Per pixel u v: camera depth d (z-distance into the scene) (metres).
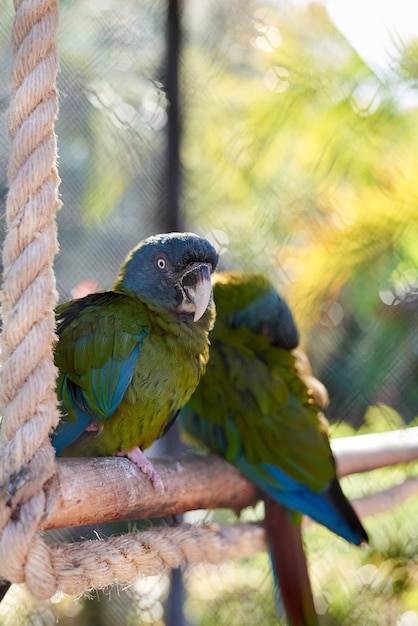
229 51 3.42
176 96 3.32
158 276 2.26
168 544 1.95
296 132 3.42
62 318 2.15
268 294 2.92
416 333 3.62
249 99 3.44
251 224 3.50
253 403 2.61
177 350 2.18
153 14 3.33
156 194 3.30
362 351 3.64
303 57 3.38
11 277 1.39
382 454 2.92
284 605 2.44
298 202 3.44
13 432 1.40
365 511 2.98
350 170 3.35
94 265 3.19
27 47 1.36
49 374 1.41
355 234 3.34
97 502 1.78
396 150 3.29
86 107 3.20
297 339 2.96
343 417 3.65
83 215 3.20
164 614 3.18
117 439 2.11
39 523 1.44
